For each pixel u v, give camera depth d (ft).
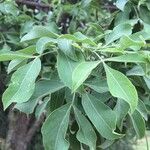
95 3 3.05
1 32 3.03
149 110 1.92
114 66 1.79
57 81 1.62
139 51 1.51
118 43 1.58
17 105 1.62
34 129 4.65
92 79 1.63
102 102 1.52
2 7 3.07
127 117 1.95
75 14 3.04
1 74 3.09
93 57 1.53
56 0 3.23
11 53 1.49
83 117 1.55
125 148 6.31
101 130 1.47
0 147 4.74
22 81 1.45
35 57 1.50
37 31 1.62
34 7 3.53
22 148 4.67
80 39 1.47
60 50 1.50
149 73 1.66
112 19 2.50
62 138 1.50
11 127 4.64
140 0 2.26
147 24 2.18
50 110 1.67
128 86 1.32
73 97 1.56
